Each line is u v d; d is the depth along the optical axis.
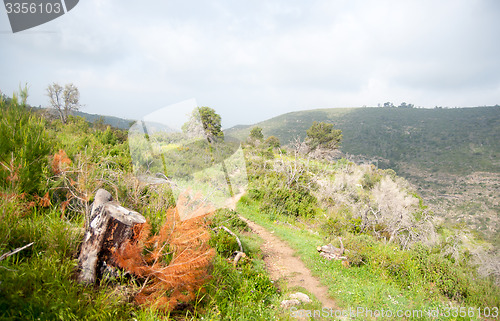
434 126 189.75
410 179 123.88
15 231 3.12
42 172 4.30
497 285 9.93
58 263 2.92
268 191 16.42
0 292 2.34
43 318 2.31
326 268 8.91
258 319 4.36
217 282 4.52
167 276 2.97
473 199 88.69
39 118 5.13
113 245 2.93
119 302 2.81
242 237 9.46
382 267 9.27
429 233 14.59
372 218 15.53
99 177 4.71
